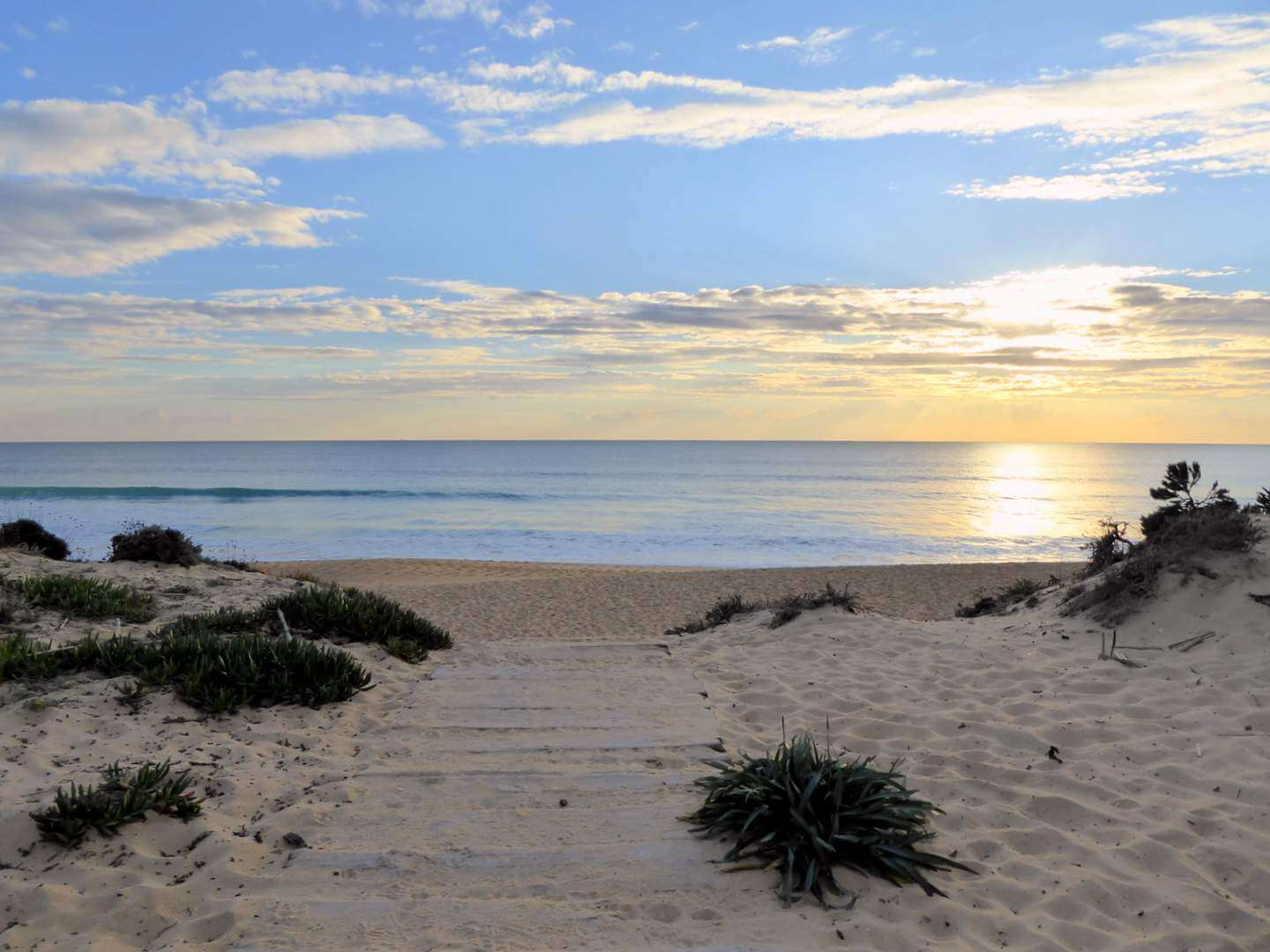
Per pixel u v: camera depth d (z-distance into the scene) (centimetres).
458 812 453
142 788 447
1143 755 529
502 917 343
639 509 4956
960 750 560
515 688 720
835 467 10394
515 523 4175
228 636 764
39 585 922
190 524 3884
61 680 643
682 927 336
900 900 367
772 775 432
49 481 7262
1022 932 345
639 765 525
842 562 2945
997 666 760
